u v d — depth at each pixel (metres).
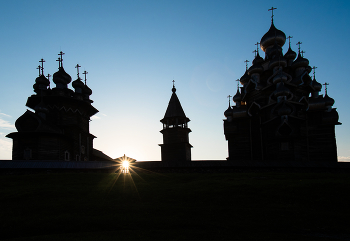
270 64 43.97
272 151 37.78
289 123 36.78
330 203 18.39
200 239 12.23
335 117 41.16
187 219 15.52
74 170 32.28
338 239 12.61
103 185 25.12
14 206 18.50
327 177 27.03
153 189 23.38
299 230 13.93
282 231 13.81
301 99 41.97
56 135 38.44
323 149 40.94
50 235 13.06
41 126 37.41
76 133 44.41
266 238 12.33
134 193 22.25
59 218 15.71
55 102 44.03
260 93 44.16
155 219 15.52
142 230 13.83
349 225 14.65
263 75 46.47
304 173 30.19
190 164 33.97
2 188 23.91
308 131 41.94
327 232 13.72
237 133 44.38
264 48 48.50
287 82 40.75
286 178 26.98
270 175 28.77
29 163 31.05
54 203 19.19
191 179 28.33
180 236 12.62
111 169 33.78
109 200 20.44
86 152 48.16
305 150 40.78
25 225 14.79
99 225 14.76
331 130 41.19
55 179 27.22
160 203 19.41
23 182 26.09
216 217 15.84
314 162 33.56
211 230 13.83
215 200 19.59
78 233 13.33
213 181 25.45
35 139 37.12
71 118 45.00
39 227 14.56
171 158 51.91
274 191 21.05
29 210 17.55
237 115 44.66
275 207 17.78
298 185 22.09
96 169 33.19
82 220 15.40
